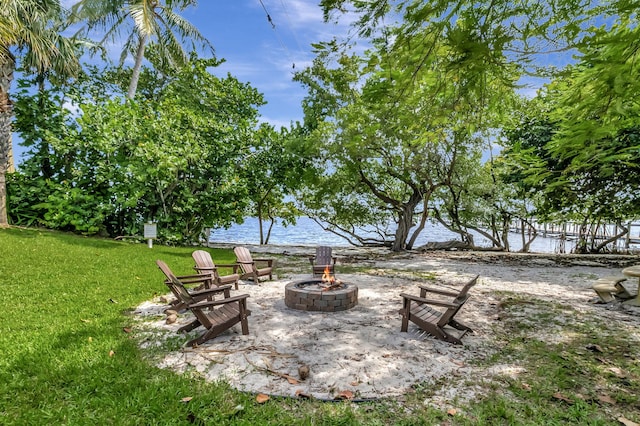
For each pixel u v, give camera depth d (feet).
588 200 45.21
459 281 30.30
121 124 47.78
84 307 18.86
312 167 58.90
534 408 10.09
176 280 16.40
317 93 57.06
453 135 49.01
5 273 24.52
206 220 56.18
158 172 48.32
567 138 13.07
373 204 68.69
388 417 9.58
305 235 153.79
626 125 14.51
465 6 8.71
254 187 60.80
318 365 12.75
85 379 10.94
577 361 13.39
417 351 14.19
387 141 49.65
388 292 25.29
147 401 9.77
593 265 42.52
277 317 18.66
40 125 46.26
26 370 11.46
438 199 66.85
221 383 11.15
